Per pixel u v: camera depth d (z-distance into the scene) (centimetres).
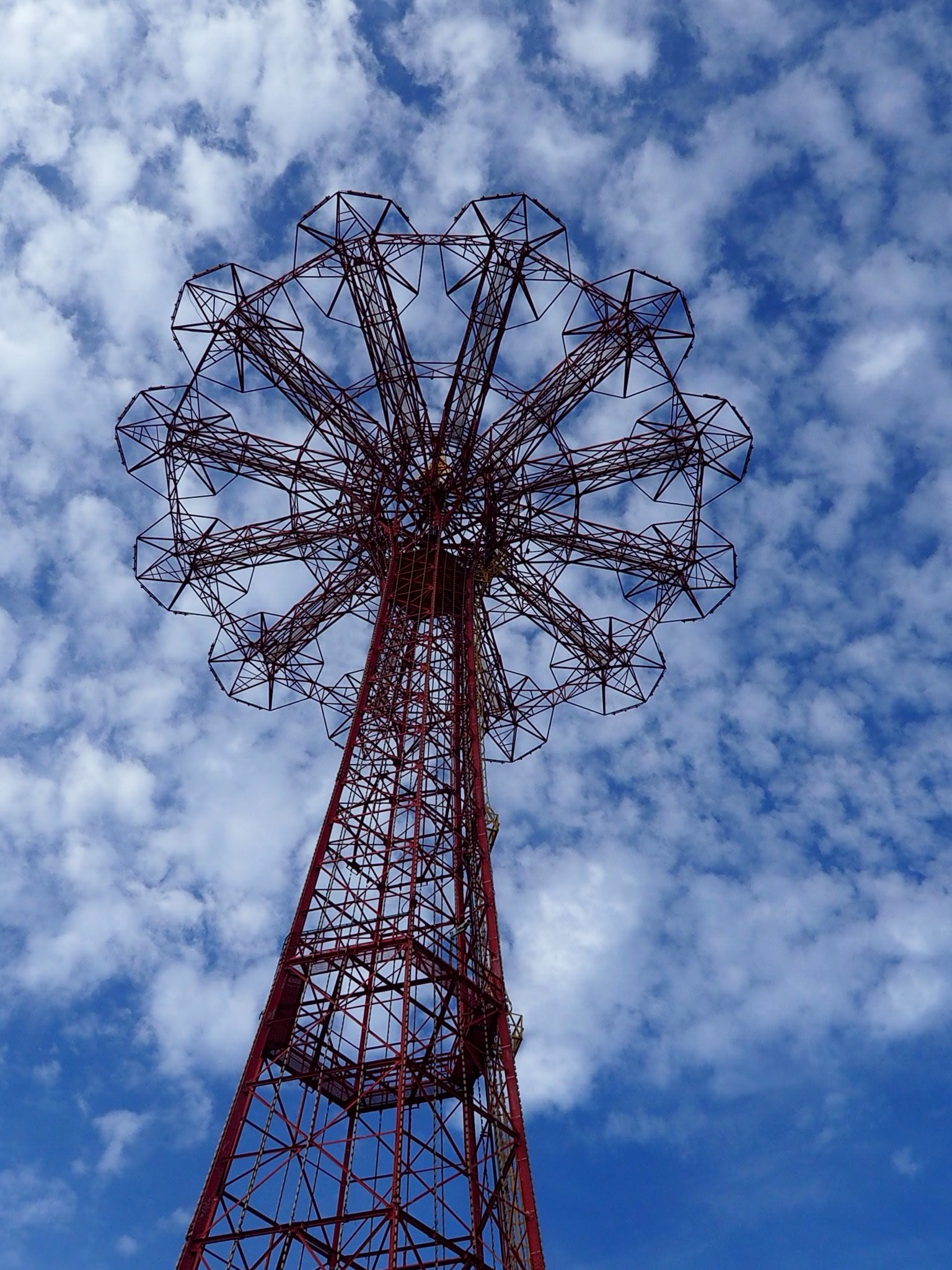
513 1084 4228
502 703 6731
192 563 6172
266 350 5528
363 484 6078
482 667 6359
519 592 6456
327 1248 3784
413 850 4866
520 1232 3922
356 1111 4206
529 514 6141
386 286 5572
